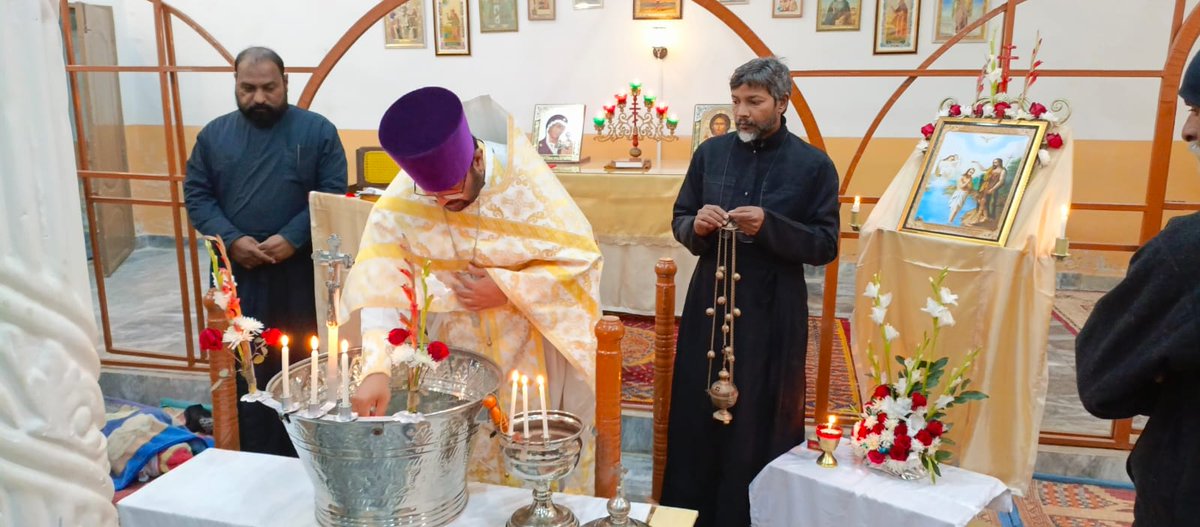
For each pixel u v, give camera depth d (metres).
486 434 2.03
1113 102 5.73
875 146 6.18
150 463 3.18
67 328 0.75
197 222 2.98
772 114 2.41
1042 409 2.58
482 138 2.08
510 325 2.05
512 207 1.99
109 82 6.52
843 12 6.00
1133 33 5.62
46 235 0.73
